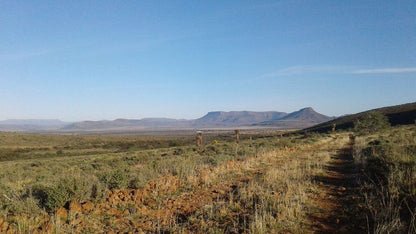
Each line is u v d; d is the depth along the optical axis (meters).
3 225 5.68
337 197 8.24
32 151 57.31
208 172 12.02
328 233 5.70
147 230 6.21
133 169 11.63
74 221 6.29
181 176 11.27
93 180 8.81
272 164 15.45
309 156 17.59
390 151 11.03
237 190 9.29
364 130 49.84
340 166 14.06
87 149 63.69
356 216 6.46
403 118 81.06
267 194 8.26
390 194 6.95
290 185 9.29
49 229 5.68
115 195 8.18
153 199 8.44
